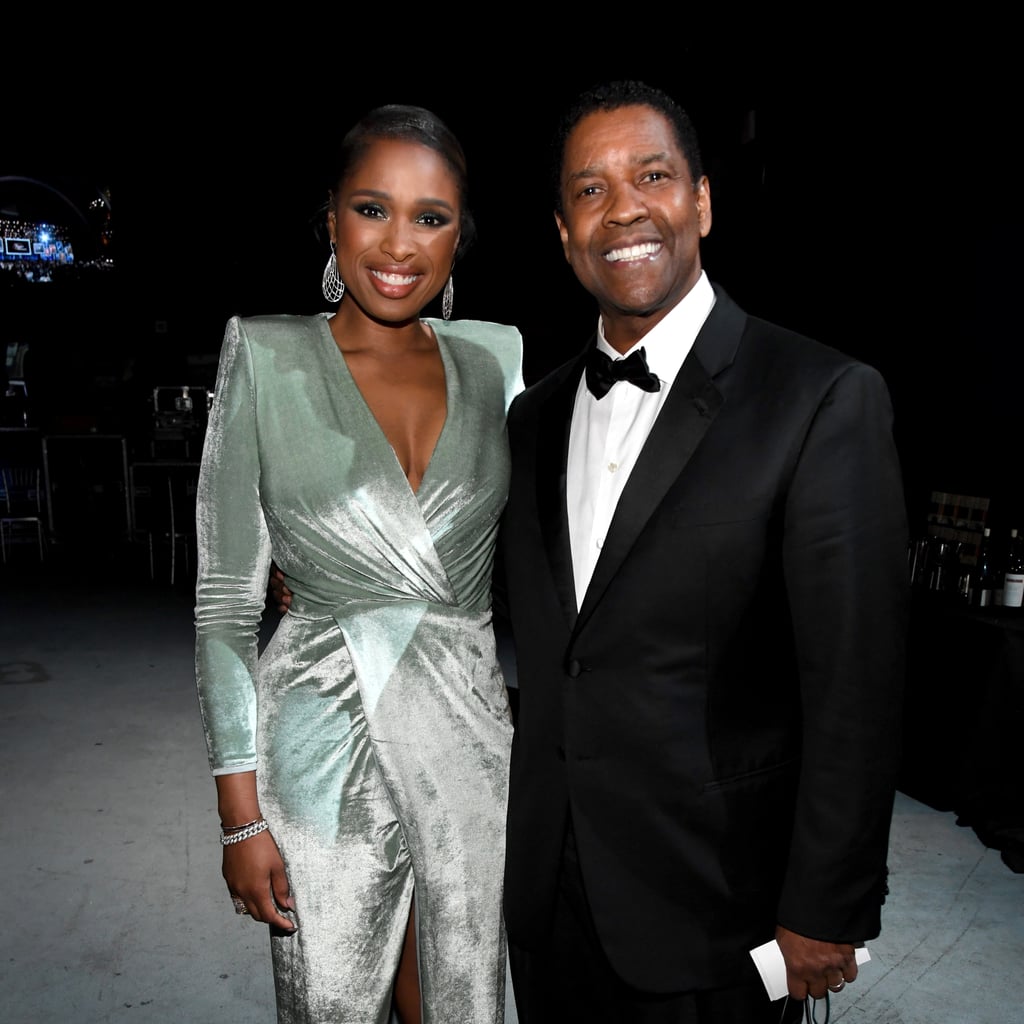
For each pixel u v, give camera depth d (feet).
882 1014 7.14
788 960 3.78
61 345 34.01
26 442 27.63
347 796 4.29
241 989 7.52
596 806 4.05
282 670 4.38
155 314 35.65
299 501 4.20
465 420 4.46
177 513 22.95
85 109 33.17
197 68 30.01
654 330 4.14
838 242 14.62
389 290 4.23
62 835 10.12
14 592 21.91
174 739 12.92
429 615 4.29
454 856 4.34
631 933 4.00
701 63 17.35
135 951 8.03
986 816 10.05
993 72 11.68
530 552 4.30
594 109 3.93
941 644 10.91
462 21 23.57
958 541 11.79
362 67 26.78
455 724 4.33
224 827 4.31
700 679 3.85
